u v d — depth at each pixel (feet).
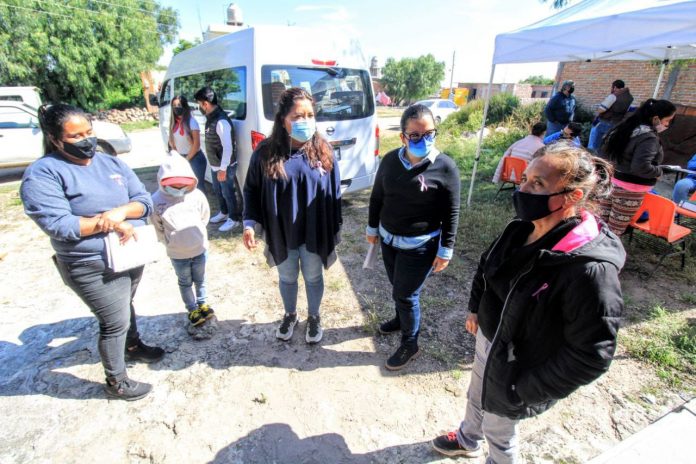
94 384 7.45
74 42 54.54
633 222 11.42
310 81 14.07
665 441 5.82
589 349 3.18
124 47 59.77
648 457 5.56
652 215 10.87
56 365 7.93
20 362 8.02
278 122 6.76
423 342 8.63
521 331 3.83
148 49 63.62
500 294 4.18
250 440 6.33
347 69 15.20
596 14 11.53
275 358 8.20
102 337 6.49
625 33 10.41
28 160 23.57
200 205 8.16
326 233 7.47
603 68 34.04
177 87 19.57
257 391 7.32
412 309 7.36
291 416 6.79
